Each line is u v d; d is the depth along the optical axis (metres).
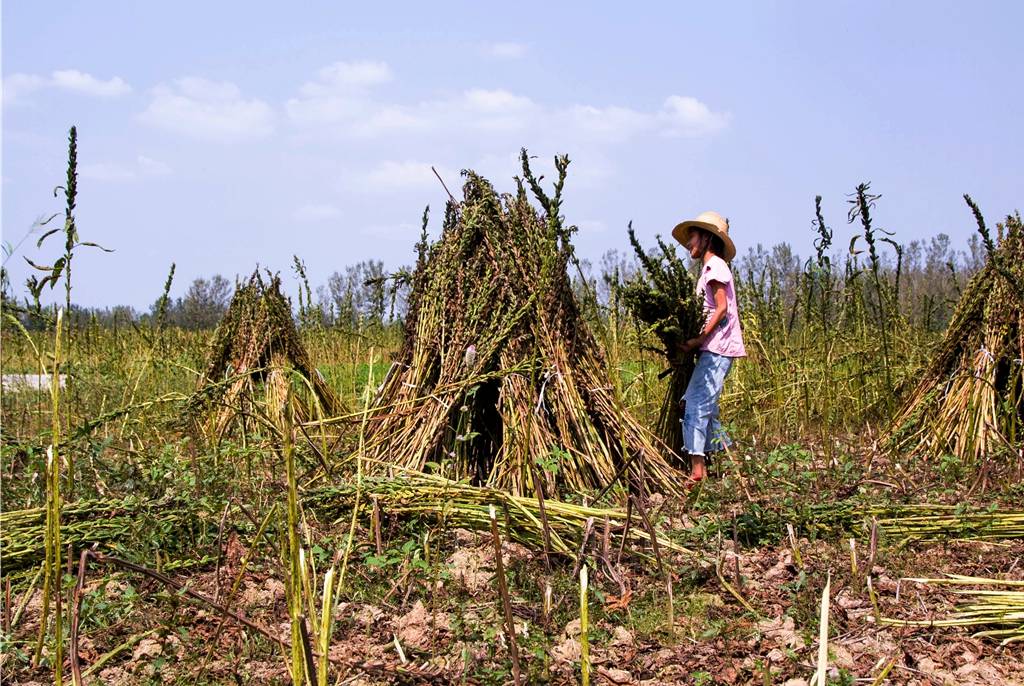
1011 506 5.72
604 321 8.31
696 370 6.71
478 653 3.70
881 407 9.06
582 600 2.82
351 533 4.36
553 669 3.59
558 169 6.16
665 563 4.59
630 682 3.49
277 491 5.27
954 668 3.61
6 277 4.08
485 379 5.93
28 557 4.61
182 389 9.77
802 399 9.07
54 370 3.51
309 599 3.06
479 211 6.45
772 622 4.00
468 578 4.41
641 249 6.89
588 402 6.35
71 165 3.43
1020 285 7.50
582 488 5.89
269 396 9.10
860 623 3.99
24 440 6.35
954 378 7.75
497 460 6.04
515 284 6.26
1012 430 7.14
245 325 9.74
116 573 4.56
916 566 4.66
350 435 6.79
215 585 4.37
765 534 5.12
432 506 4.99
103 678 3.61
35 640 3.91
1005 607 4.01
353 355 11.84
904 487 6.03
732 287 6.80
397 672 3.51
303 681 2.75
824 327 9.60
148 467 5.81
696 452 6.56
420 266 6.78
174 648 3.77
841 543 4.91
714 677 3.52
